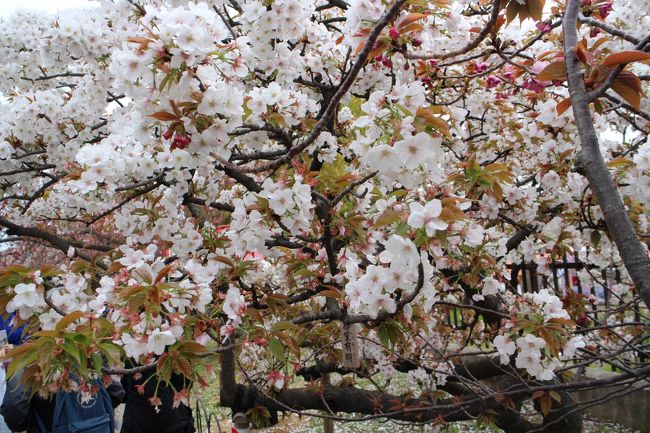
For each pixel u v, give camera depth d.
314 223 2.22
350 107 2.99
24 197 3.17
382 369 3.46
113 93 3.15
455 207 1.43
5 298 1.97
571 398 3.00
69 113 2.88
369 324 2.11
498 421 3.07
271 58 2.42
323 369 3.39
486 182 2.13
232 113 1.55
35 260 7.41
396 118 1.50
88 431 2.85
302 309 3.14
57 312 1.97
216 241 2.39
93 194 2.29
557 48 3.12
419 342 3.27
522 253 3.15
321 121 1.67
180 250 2.31
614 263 4.07
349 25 1.90
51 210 3.80
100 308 1.68
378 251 2.34
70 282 2.21
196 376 1.55
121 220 2.33
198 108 1.48
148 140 1.75
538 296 2.00
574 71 1.08
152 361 1.63
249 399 3.10
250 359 3.26
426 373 3.26
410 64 2.33
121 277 1.70
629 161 2.07
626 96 1.19
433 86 3.03
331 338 3.26
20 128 2.80
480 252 2.28
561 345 1.92
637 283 0.84
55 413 2.79
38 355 1.40
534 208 2.77
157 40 1.38
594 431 4.10
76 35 2.60
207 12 1.48
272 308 2.22
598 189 0.93
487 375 3.33
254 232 1.82
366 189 2.19
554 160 2.56
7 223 2.92
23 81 3.16
